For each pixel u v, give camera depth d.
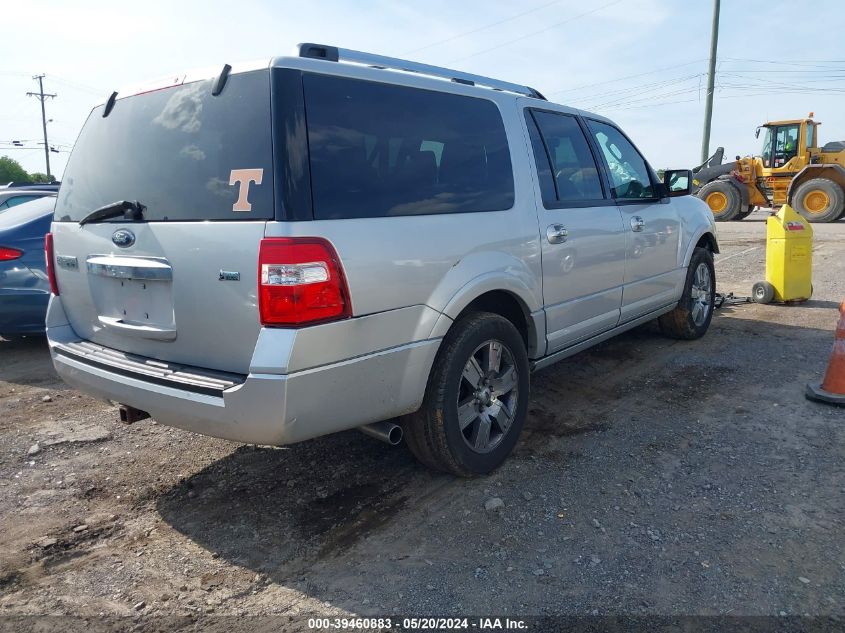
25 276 5.80
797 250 7.43
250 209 2.59
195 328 2.78
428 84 3.32
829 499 3.19
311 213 2.59
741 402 4.49
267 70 2.66
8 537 3.05
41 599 2.61
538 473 3.55
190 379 2.75
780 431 3.99
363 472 3.63
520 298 3.66
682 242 5.57
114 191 3.13
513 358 3.62
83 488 3.52
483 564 2.76
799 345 5.85
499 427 3.61
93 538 3.05
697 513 3.10
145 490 3.49
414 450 3.39
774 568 2.68
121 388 3.02
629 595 2.54
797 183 19.27
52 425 4.39
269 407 2.54
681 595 2.53
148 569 2.80
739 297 8.02
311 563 2.81
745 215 20.80
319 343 2.59
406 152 3.08
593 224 4.28
